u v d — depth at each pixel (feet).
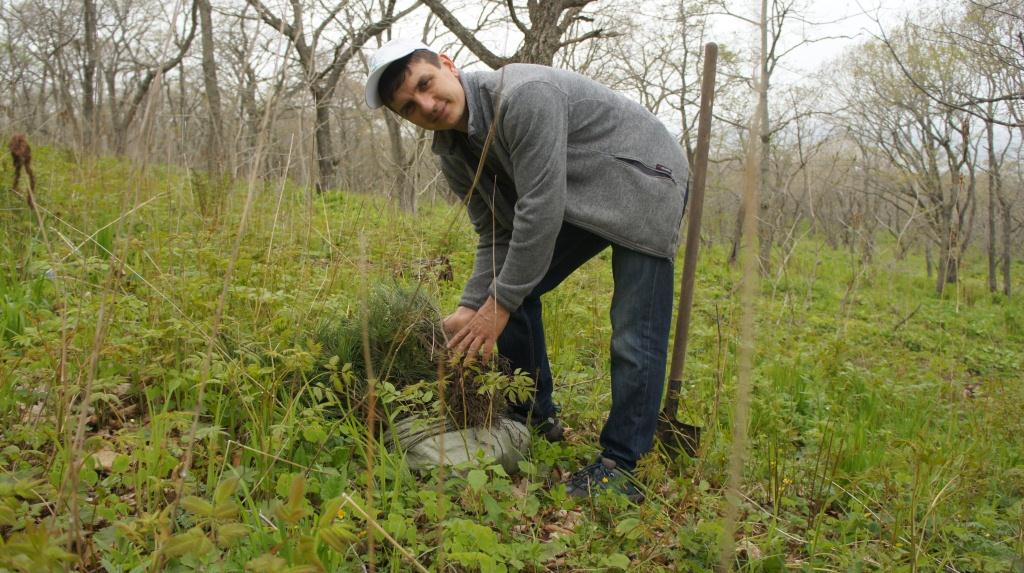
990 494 8.89
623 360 7.71
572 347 12.00
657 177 7.47
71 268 9.47
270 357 8.19
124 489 6.67
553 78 7.20
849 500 8.39
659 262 7.63
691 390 10.61
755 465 8.73
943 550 7.27
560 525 7.38
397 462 7.31
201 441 7.20
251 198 4.82
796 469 8.50
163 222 14.15
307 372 8.19
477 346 7.56
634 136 7.48
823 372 12.52
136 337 8.07
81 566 5.22
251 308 9.50
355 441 7.41
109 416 7.85
